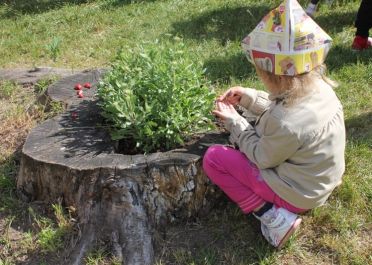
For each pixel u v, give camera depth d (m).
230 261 1.37
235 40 2.79
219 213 1.51
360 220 1.48
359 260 1.35
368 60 2.42
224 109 1.44
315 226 1.46
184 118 1.47
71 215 1.48
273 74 1.22
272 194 1.32
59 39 2.87
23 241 1.46
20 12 3.77
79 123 1.67
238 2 3.43
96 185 1.41
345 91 2.14
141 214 1.41
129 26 3.20
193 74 1.58
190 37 2.88
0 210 1.57
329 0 3.04
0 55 2.91
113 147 1.52
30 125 1.96
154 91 1.51
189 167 1.40
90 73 2.13
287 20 1.18
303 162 1.25
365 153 1.73
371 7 2.42
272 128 1.24
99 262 1.38
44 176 1.49
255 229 1.46
